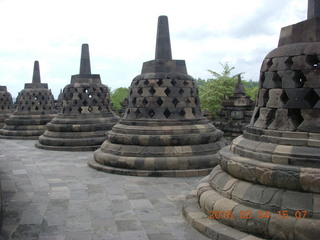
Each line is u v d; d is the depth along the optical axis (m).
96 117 19.27
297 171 5.92
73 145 18.20
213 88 38.62
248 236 6.06
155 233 6.83
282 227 5.75
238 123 20.31
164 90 12.94
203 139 12.44
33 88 24.56
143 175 11.76
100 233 6.86
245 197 6.46
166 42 13.43
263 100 7.31
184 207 7.79
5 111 29.33
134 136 12.35
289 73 6.68
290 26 7.10
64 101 19.53
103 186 10.53
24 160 15.25
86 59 20.03
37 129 23.58
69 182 11.07
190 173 11.72
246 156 6.97
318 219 5.66
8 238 6.56
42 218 7.69
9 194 9.66
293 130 6.55
